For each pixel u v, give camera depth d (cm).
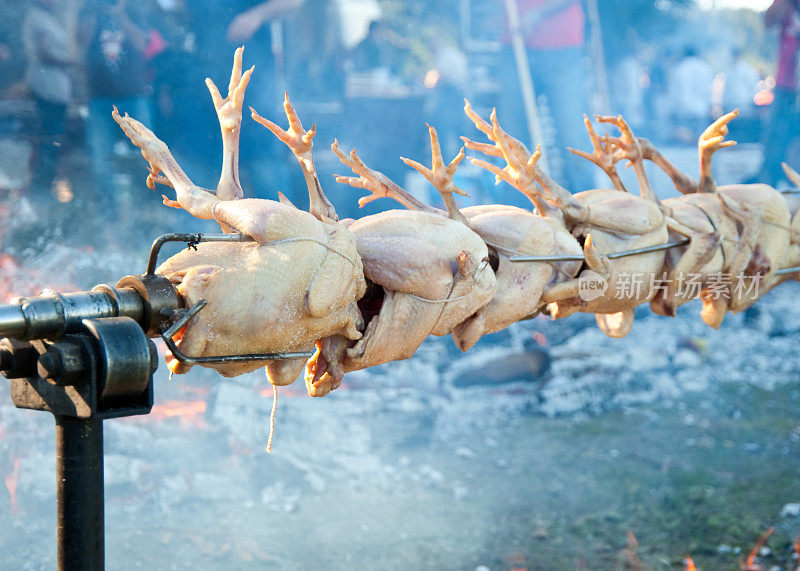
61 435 177
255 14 605
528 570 382
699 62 1127
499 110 976
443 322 236
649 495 461
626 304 294
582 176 923
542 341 685
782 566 389
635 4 1446
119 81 623
